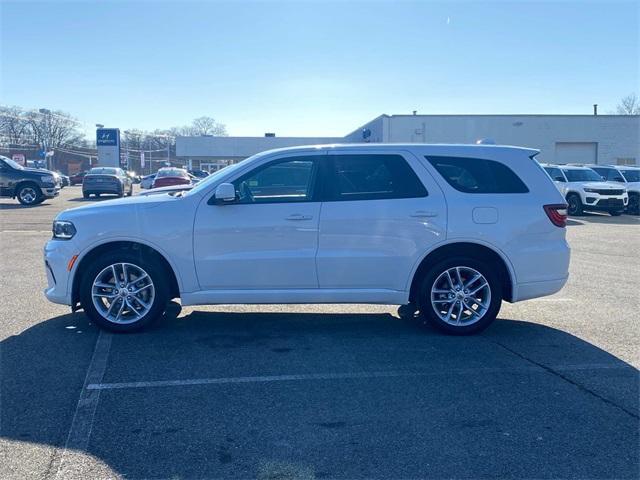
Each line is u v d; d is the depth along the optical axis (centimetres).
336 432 413
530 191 648
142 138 10125
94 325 666
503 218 634
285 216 622
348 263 626
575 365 551
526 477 358
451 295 641
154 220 621
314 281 629
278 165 637
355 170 641
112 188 2925
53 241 639
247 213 623
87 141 10244
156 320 643
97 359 556
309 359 563
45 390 481
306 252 625
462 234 628
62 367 534
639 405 461
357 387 493
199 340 620
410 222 626
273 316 722
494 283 636
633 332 661
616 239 1500
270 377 515
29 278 920
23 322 676
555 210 646
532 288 643
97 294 629
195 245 621
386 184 639
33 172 2428
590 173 2381
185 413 441
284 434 409
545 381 510
